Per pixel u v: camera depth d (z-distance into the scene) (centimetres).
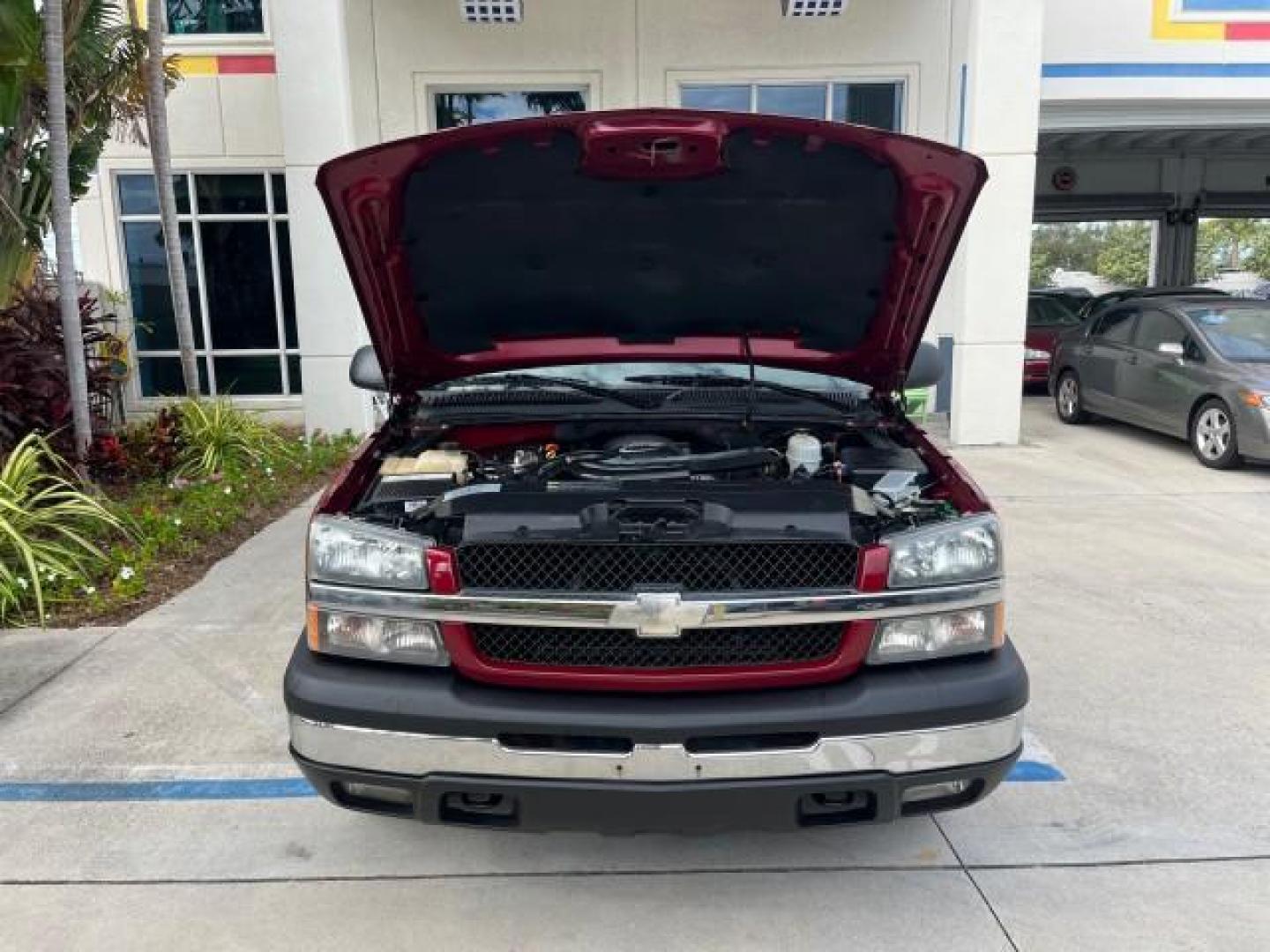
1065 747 395
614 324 399
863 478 341
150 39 892
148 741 401
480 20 1052
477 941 284
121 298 1138
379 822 346
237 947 282
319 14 949
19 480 612
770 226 352
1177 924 290
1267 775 374
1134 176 2017
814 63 1102
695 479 323
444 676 271
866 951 280
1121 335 1101
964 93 1048
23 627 528
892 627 272
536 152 318
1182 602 562
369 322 372
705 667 269
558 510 275
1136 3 1211
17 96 751
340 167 310
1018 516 754
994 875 314
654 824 264
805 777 261
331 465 919
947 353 1188
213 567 636
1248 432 882
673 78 1104
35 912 297
